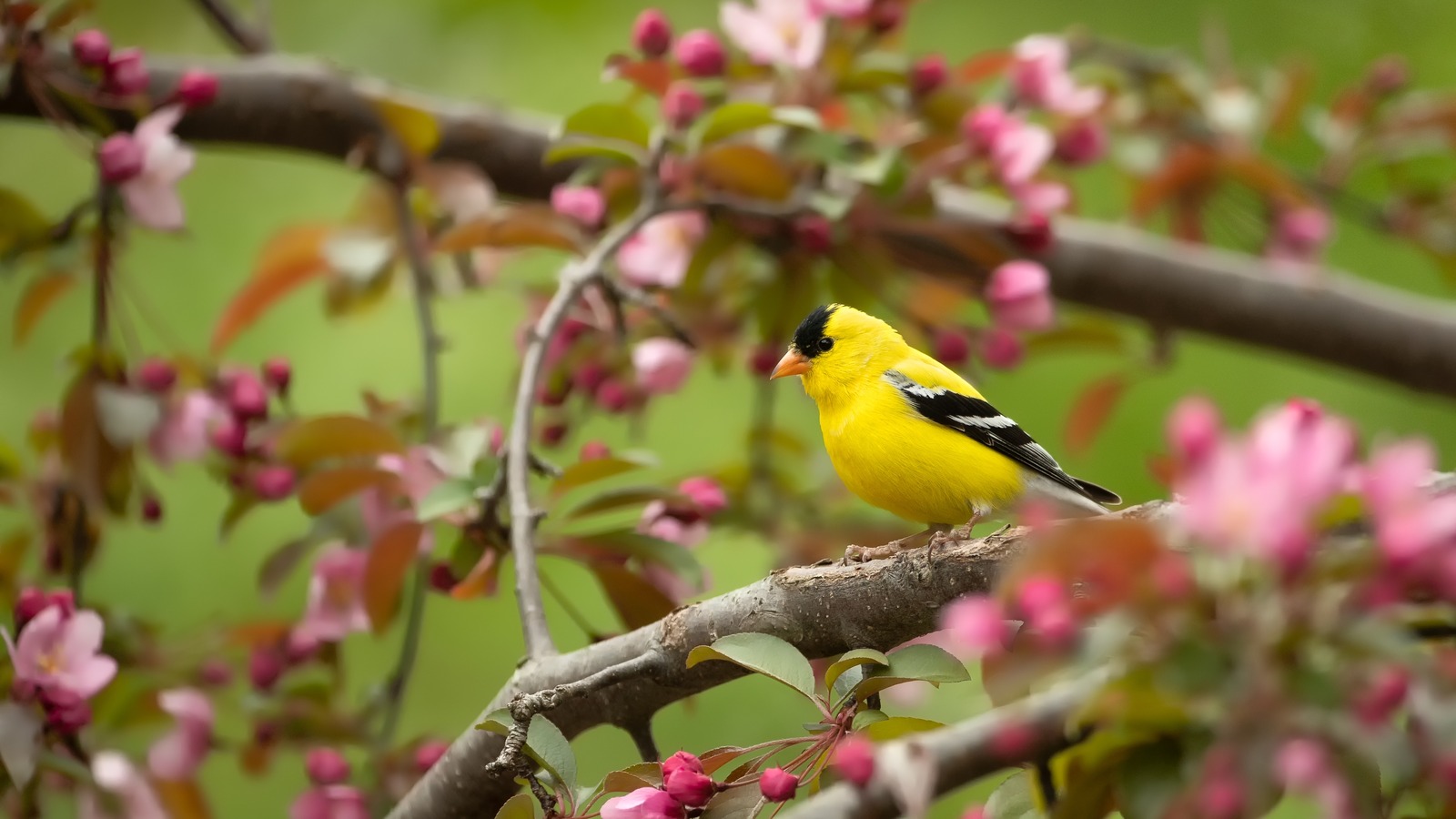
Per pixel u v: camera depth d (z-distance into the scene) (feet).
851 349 32.81
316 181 48.57
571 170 38.09
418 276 33.58
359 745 29.60
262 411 31.63
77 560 30.14
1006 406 44.62
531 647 23.21
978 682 27.04
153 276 45.50
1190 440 13.43
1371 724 13.07
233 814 39.32
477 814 23.48
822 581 21.34
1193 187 39.68
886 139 33.60
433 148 33.50
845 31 33.68
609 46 47.75
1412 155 38.99
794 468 37.32
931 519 32.86
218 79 36.09
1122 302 39.83
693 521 30.25
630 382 35.14
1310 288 39.68
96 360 30.07
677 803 18.48
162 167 30.12
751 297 34.86
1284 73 39.93
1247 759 13.14
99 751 27.68
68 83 31.12
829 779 18.33
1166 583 13.42
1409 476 13.01
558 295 28.45
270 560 30.07
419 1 49.34
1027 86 34.45
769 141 32.14
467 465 27.63
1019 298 32.17
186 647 30.27
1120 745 15.25
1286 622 13.24
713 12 48.06
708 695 41.09
